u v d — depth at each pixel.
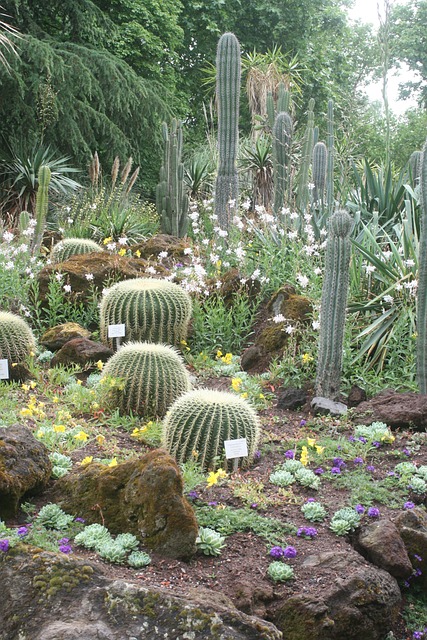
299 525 4.25
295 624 3.56
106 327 7.40
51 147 17.62
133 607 3.21
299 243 8.21
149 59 22.11
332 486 4.73
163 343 7.32
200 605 3.21
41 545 3.62
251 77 18.31
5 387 6.13
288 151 9.77
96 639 3.08
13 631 3.20
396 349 6.72
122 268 8.45
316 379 6.23
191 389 6.29
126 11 21.50
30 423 5.29
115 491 4.03
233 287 8.09
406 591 4.16
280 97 11.38
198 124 25.59
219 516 4.20
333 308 6.01
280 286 7.97
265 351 7.17
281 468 4.96
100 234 11.62
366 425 5.70
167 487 3.84
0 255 8.59
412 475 4.88
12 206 15.51
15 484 3.95
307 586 3.71
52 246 10.58
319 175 10.41
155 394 5.81
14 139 16.66
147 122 19.09
